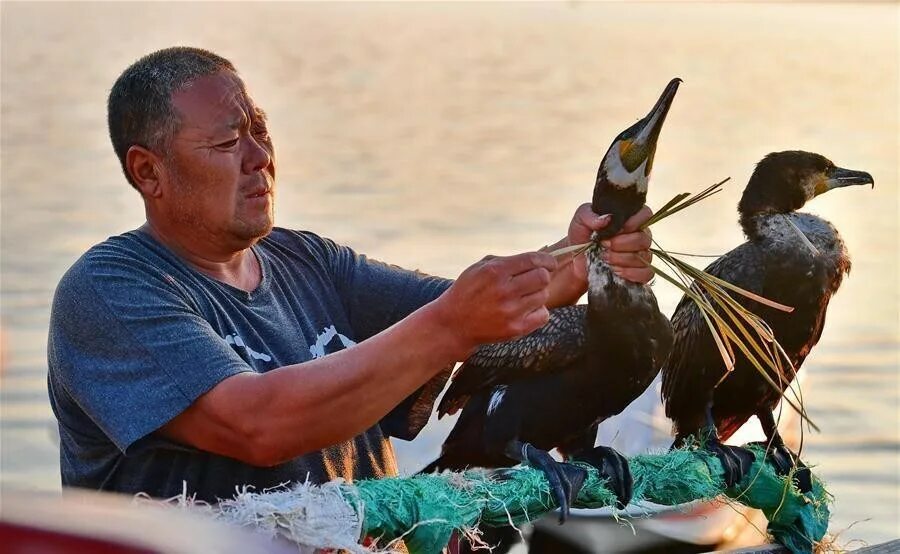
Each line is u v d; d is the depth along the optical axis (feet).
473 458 13.74
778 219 14.90
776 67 211.82
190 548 5.33
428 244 61.67
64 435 11.51
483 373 13.25
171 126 11.40
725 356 11.82
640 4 618.85
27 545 4.93
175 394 10.52
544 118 127.13
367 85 170.50
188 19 430.20
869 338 46.44
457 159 93.30
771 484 12.21
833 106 137.59
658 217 11.98
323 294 12.78
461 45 296.10
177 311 10.89
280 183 79.46
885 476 33.73
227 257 11.89
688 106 138.41
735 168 85.66
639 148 11.76
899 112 130.62
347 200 73.61
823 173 15.14
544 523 16.15
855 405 39.27
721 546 16.81
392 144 102.32
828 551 12.76
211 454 11.09
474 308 9.98
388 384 10.19
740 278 14.64
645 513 14.07
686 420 14.65
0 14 407.44
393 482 10.05
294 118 123.75
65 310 11.02
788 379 14.98
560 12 564.71
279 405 10.23
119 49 219.41
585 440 13.25
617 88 167.94
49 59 189.37
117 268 11.09
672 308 38.55
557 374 12.71
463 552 12.31
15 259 54.39
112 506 5.54
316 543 9.20
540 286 9.95
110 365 10.78
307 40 310.24
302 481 11.56
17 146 91.97
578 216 12.34
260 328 11.85
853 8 537.24
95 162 84.28
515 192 77.71
